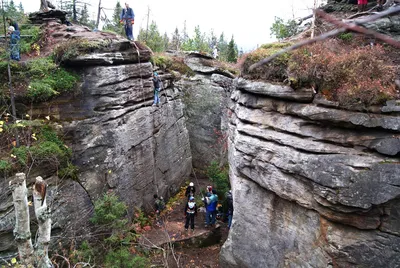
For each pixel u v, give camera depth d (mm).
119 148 12680
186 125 22125
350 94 7625
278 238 9141
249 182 10180
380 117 7266
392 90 7516
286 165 8469
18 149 9422
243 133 10234
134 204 13719
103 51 12422
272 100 9594
